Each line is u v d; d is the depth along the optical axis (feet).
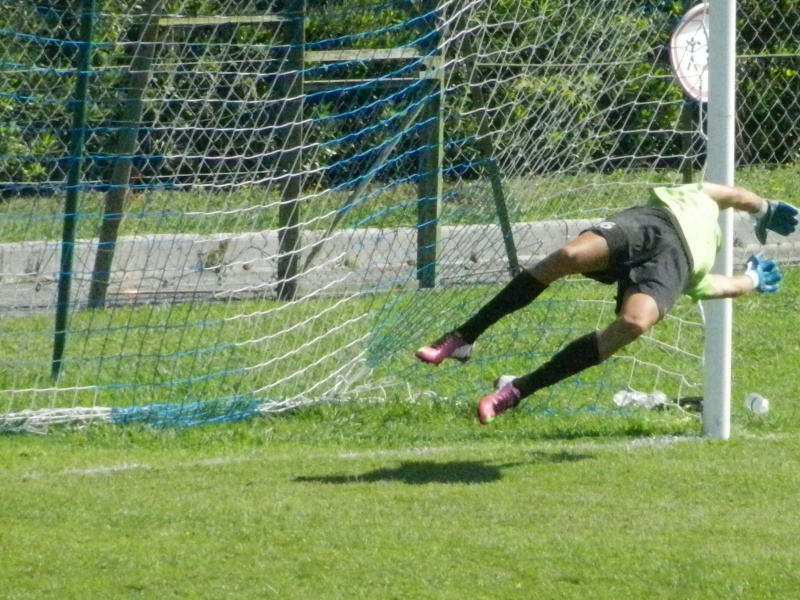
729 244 85.30
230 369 100.48
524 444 86.28
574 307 110.93
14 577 59.52
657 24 99.35
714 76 83.56
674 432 89.15
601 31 99.25
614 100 99.66
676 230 76.13
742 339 117.80
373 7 104.01
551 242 109.81
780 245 143.23
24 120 106.83
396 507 70.49
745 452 82.38
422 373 102.83
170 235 119.65
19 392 93.15
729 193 81.61
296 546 63.82
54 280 114.42
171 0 110.52
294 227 107.86
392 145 106.42
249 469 79.15
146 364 102.47
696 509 70.08
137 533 65.82
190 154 118.21
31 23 101.50
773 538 65.00
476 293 103.19
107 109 108.17
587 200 103.81
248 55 113.39
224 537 65.21
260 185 119.96
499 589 58.13
